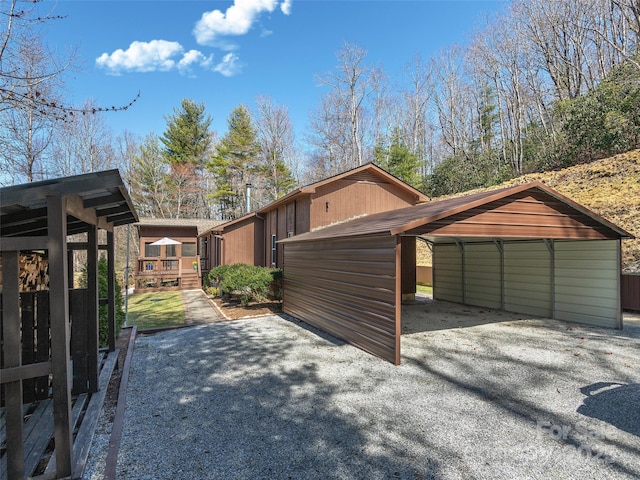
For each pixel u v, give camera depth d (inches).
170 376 196.1
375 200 492.7
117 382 186.5
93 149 987.3
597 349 233.0
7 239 94.7
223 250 601.3
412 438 126.1
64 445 101.7
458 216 226.4
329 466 110.0
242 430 133.7
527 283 362.9
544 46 908.6
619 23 805.9
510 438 125.2
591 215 273.3
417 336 277.6
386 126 1264.8
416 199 518.0
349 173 465.1
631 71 649.0
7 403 96.3
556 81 891.4
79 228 198.8
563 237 265.3
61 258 100.5
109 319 226.7
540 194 258.1
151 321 363.9
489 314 370.0
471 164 987.9
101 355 219.6
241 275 425.1
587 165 655.1
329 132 1219.2
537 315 352.2
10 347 96.5
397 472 106.3
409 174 998.4
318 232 363.6
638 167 559.8
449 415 143.7
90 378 164.6
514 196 248.1
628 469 106.2
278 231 558.9
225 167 1213.7
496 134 1102.4
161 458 115.6
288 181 1261.1
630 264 391.2
